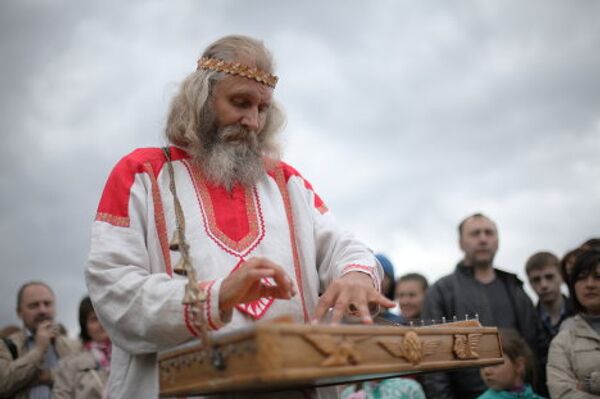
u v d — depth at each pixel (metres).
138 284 1.74
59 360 4.52
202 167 2.09
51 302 4.70
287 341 1.11
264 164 2.20
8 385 4.05
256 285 1.61
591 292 3.52
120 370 1.89
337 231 2.19
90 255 1.85
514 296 4.41
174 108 2.21
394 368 1.28
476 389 4.09
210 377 1.22
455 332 1.52
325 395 2.02
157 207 1.98
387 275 4.70
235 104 2.11
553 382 3.49
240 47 2.13
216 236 1.95
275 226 2.08
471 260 4.51
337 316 1.60
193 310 1.57
